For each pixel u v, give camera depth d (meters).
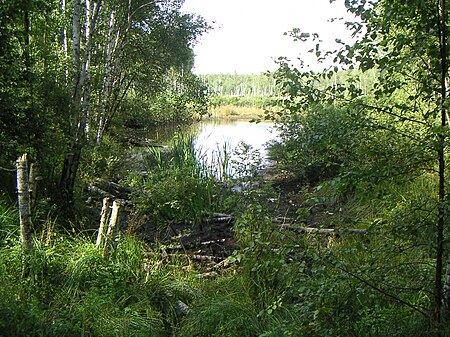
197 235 7.45
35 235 5.14
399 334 3.31
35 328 3.66
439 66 2.92
